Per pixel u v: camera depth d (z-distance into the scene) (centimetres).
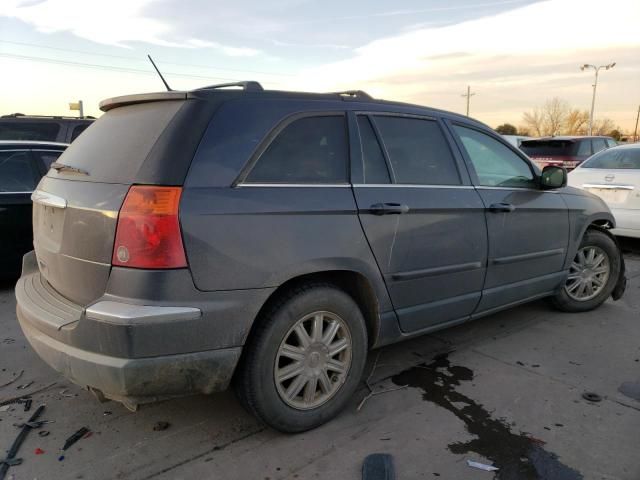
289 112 275
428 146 342
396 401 320
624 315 483
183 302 228
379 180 306
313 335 278
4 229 520
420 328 336
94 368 227
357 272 289
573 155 1319
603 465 257
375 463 254
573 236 447
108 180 242
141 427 290
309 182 275
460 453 267
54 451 267
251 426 292
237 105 260
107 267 230
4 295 525
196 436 282
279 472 252
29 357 379
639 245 802
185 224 227
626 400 322
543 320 468
